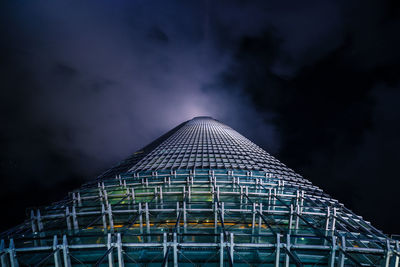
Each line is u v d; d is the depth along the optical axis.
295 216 20.08
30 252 14.25
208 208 21.53
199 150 52.62
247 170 38.50
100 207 22.09
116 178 36.88
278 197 25.97
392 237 17.39
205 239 16.39
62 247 14.19
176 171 36.72
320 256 15.15
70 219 19.94
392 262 14.01
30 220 19.12
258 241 16.12
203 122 99.56
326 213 20.88
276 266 14.12
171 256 15.11
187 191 26.61
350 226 20.47
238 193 26.03
